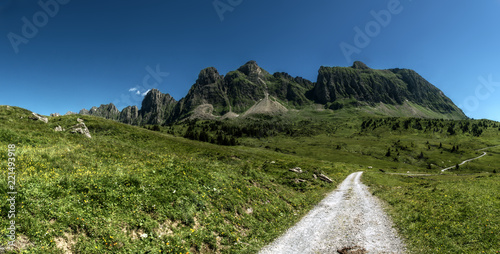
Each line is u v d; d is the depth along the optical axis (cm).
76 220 1053
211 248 1311
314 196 3216
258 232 1647
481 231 1313
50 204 1075
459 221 1531
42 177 1291
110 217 1172
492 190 2309
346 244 1449
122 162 2092
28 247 846
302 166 5141
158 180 1708
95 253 970
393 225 1772
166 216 1363
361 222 1914
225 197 1877
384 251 1320
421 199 2342
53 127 3919
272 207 2184
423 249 1280
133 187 1477
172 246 1178
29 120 3850
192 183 1859
